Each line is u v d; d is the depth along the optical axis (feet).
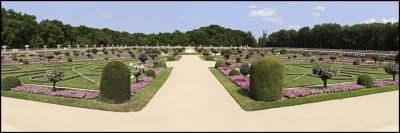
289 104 70.49
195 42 484.33
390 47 297.74
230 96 80.53
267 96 73.31
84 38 416.26
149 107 68.33
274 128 53.78
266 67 73.51
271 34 491.31
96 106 67.77
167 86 96.68
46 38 365.61
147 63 177.17
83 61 191.83
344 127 54.65
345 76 118.52
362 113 63.57
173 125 55.31
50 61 186.29
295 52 318.86
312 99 74.84
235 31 529.04
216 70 144.87
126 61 200.54
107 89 70.59
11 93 79.20
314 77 116.78
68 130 52.29
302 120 58.59
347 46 354.13
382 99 76.84
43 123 56.18
